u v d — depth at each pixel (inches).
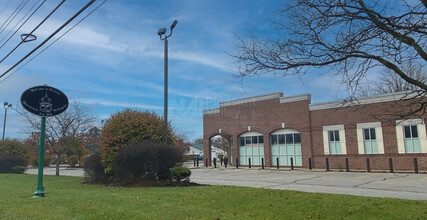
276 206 320.5
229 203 339.3
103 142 600.7
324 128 952.9
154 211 300.8
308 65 271.7
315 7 260.4
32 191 477.1
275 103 1080.2
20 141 1323.8
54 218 282.5
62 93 460.4
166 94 622.8
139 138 593.9
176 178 549.6
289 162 1040.8
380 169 837.8
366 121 867.4
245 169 1031.6
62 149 981.2
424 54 225.9
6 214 303.0
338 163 914.7
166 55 629.6
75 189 512.7
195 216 279.9
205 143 1290.6
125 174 562.6
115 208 315.9
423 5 238.1
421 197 394.0
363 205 318.0
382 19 248.5
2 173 1065.5
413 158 792.3
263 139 1106.7
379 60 242.1
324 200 350.3
